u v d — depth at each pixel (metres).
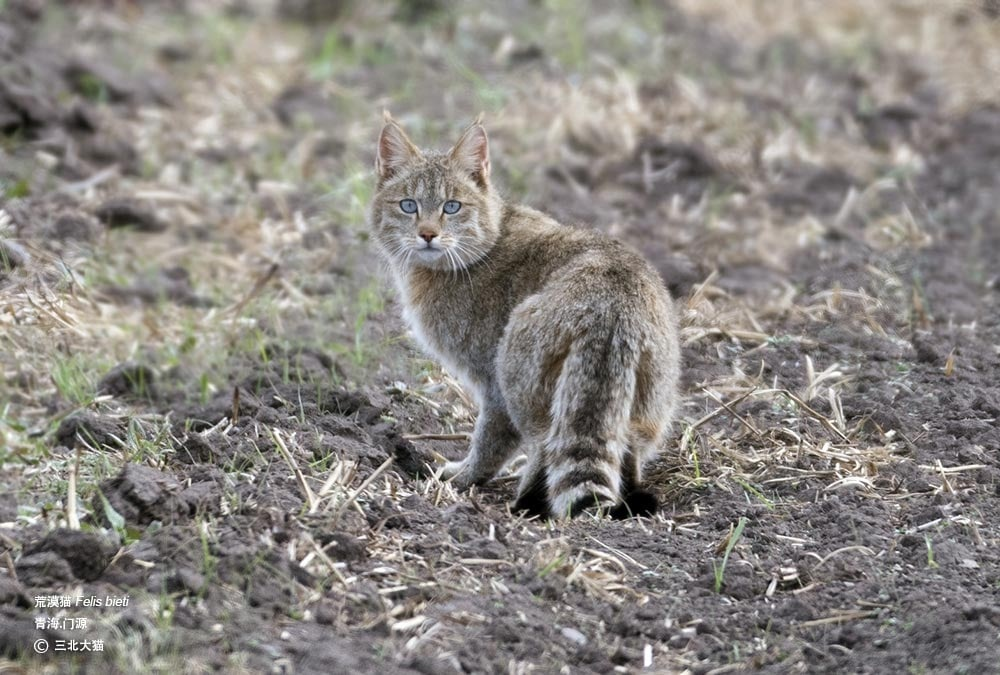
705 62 21.66
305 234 16.02
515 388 11.07
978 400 12.51
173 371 12.70
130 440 11.08
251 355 13.16
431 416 12.69
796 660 8.79
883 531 10.31
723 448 11.72
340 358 13.27
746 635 9.12
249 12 23.05
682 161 18.17
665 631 9.12
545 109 19.03
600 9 22.88
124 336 13.31
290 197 17.00
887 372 13.27
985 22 24.73
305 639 8.48
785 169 18.55
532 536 10.20
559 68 20.41
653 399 11.01
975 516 10.46
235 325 13.62
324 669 8.15
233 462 10.66
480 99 19.22
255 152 18.06
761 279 15.37
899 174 18.52
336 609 8.91
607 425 10.63
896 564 9.84
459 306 11.81
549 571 9.58
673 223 16.75
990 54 23.25
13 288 13.33
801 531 10.41
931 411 12.45
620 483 10.88
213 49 20.97
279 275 15.07
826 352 13.73
